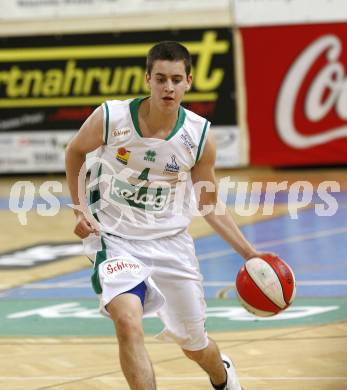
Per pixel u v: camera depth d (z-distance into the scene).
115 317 10.44
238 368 13.96
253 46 36.34
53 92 37.06
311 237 25.52
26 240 26.50
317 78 36.34
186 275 11.44
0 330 16.88
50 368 14.27
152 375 10.16
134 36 36.59
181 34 36.56
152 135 11.18
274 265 11.50
